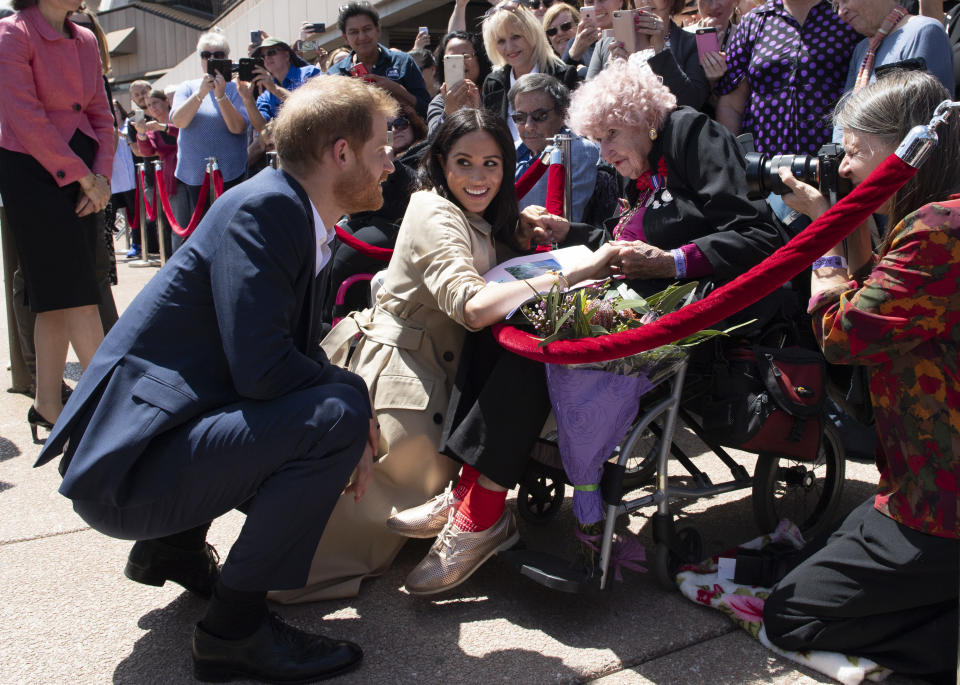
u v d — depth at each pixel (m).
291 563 2.11
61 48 3.65
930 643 2.11
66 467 2.14
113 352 2.11
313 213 2.15
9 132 3.57
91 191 3.73
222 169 6.77
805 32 3.56
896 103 2.07
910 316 1.99
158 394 2.03
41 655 2.26
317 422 2.05
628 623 2.42
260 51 6.01
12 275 4.61
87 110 3.89
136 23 23.30
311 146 2.11
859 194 1.73
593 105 2.82
